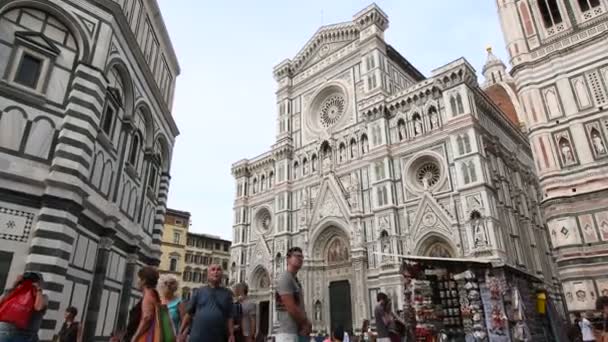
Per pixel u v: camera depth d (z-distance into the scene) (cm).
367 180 4781
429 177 4309
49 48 2028
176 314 1083
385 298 1493
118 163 2478
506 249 3678
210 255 8412
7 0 1939
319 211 5144
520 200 4659
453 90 4288
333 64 5900
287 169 5822
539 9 3694
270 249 5681
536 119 3384
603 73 3175
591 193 2936
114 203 2383
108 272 2377
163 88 3450
